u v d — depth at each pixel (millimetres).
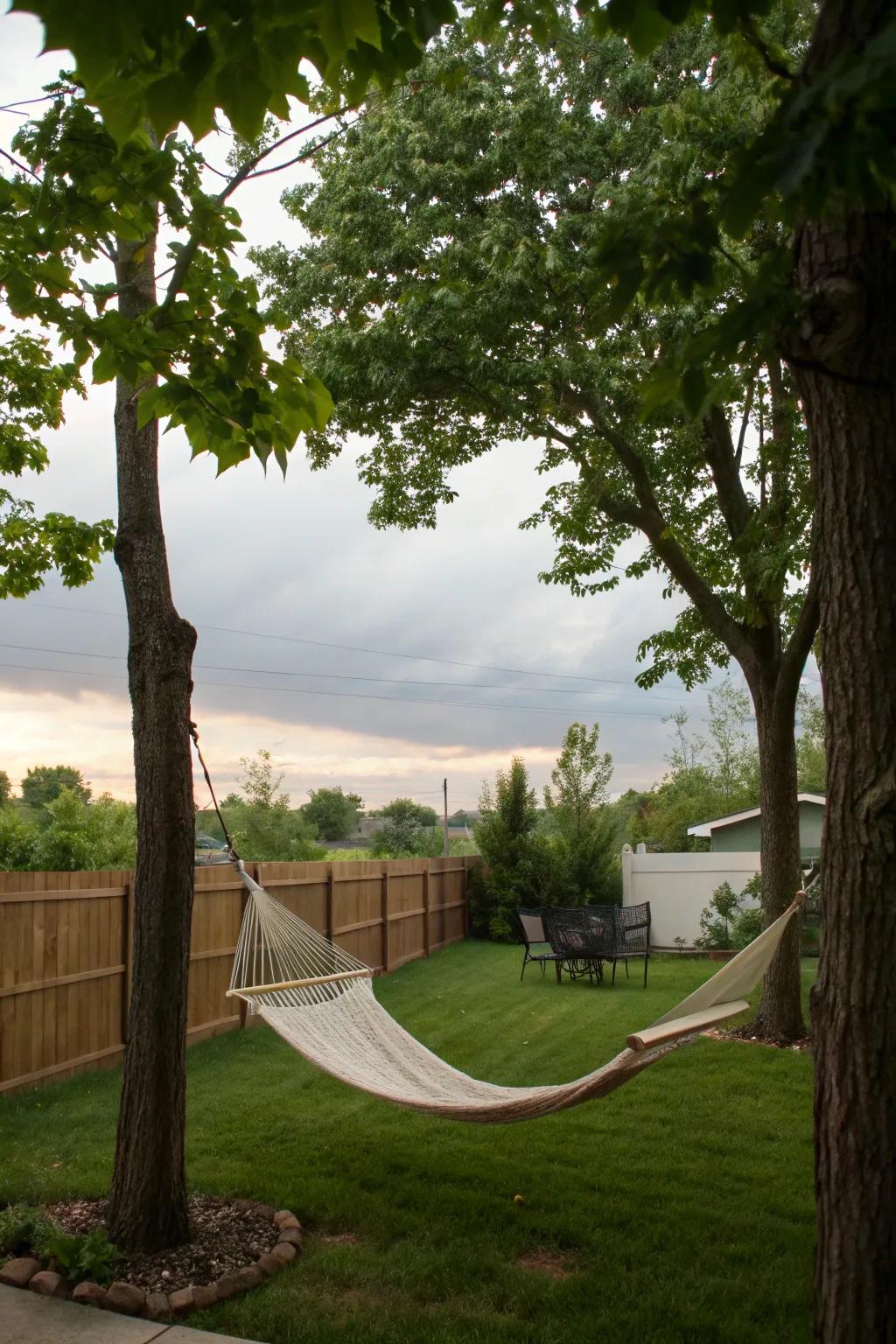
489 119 9078
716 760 30609
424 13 1946
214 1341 3314
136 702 4336
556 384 8828
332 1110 6312
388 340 8953
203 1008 8656
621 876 16516
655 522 9203
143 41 1734
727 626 9008
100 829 13695
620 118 9344
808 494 7879
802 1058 7574
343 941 11250
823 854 2666
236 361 3338
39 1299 3623
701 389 2178
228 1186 4797
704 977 12188
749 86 7234
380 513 12055
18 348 7395
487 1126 5953
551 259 8156
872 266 2408
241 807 19578
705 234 1961
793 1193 4797
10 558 8188
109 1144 5520
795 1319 3533
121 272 4566
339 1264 3943
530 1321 3510
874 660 2559
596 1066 7441
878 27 1932
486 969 13102
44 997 7008
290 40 1827
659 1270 3938
